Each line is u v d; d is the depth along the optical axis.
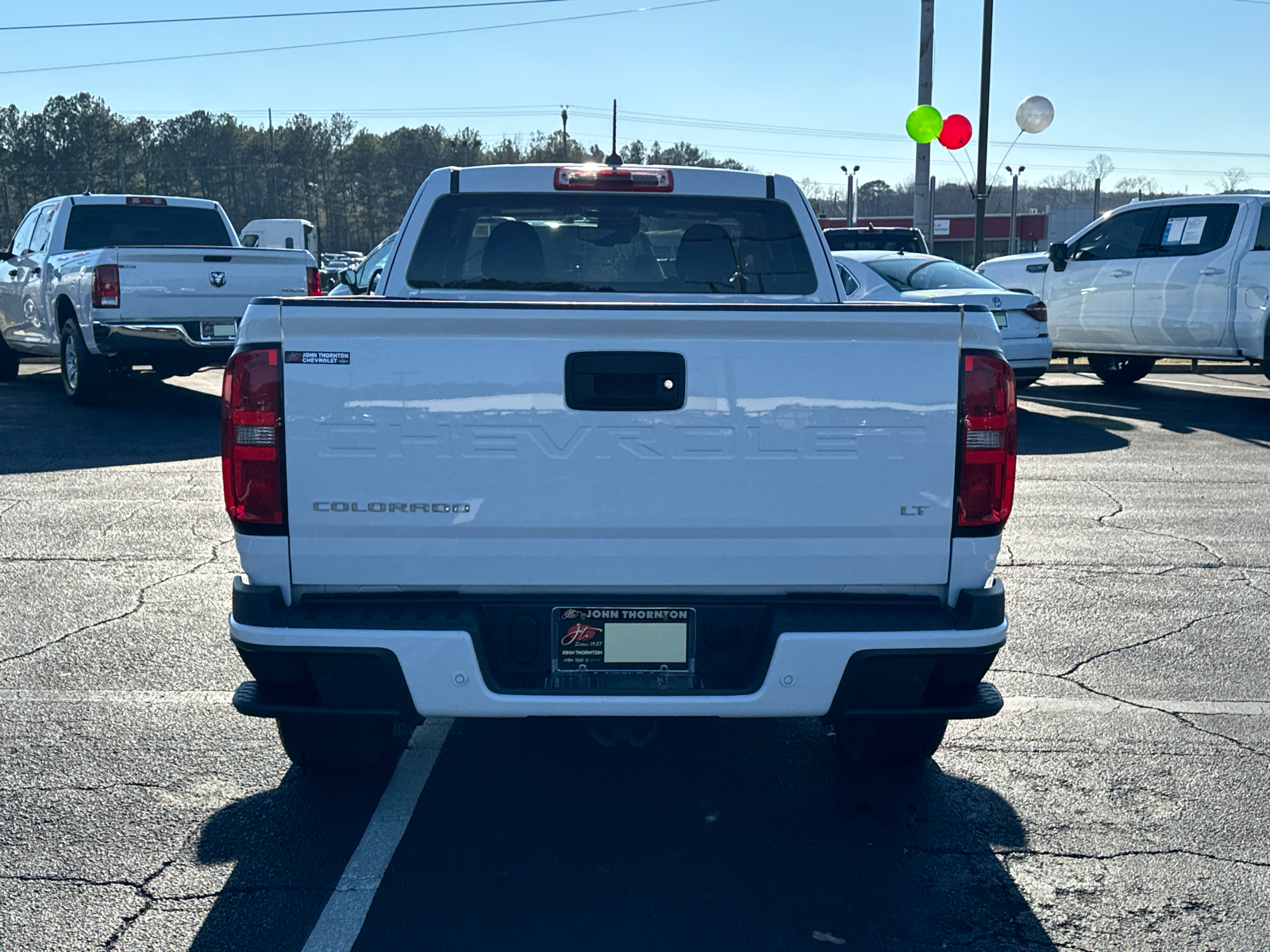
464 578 3.16
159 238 13.91
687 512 3.12
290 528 3.11
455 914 3.05
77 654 5.09
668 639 3.21
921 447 3.14
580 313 3.04
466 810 3.67
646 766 4.03
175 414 12.49
